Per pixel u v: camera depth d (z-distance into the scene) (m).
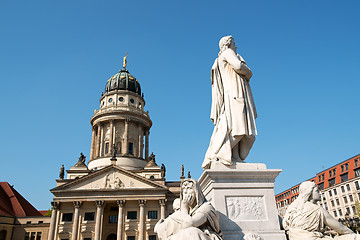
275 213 4.76
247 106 5.52
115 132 72.38
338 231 4.29
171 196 59.47
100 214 56.03
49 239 54.59
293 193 66.12
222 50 6.12
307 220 4.34
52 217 56.03
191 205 4.33
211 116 6.00
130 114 73.69
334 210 65.56
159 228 4.20
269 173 4.94
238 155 5.46
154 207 58.06
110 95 77.69
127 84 79.69
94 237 55.28
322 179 70.94
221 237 4.08
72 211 57.41
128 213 57.69
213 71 6.05
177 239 3.70
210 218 4.05
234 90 5.54
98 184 58.72
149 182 59.03
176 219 4.08
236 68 5.54
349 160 64.31
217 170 4.81
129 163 68.06
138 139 73.38
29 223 63.06
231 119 5.39
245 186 4.85
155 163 68.56
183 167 69.00
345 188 63.59
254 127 5.46
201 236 3.68
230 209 4.68
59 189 57.41
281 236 4.54
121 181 59.25
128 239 55.75
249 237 4.31
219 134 5.37
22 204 70.56
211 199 4.85
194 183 4.33
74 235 54.69
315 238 4.13
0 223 59.75
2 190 71.31
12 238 61.19
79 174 65.56
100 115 73.62
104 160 68.31
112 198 57.31
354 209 60.47
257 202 4.80
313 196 4.56
